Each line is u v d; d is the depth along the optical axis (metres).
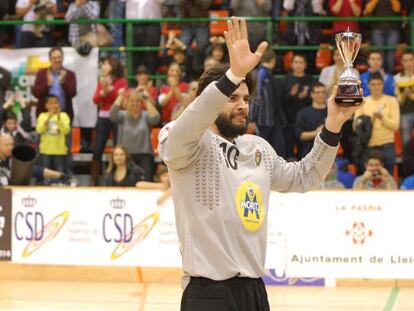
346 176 13.73
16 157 12.63
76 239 11.94
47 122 14.54
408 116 14.83
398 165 14.87
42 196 12.01
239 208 4.64
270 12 15.97
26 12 16.55
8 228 12.14
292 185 4.98
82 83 15.92
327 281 11.59
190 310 4.59
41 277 12.18
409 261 11.41
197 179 4.62
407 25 15.87
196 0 15.59
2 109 15.30
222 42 14.84
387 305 10.31
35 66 16.16
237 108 4.72
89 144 15.92
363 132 13.84
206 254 4.59
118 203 11.84
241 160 4.78
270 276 11.62
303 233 11.52
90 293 11.16
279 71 15.83
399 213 11.40
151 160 14.39
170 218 11.73
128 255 11.84
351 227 11.47
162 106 14.49
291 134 14.51
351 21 15.77
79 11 16.08
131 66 16.06
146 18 15.99
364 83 12.03
